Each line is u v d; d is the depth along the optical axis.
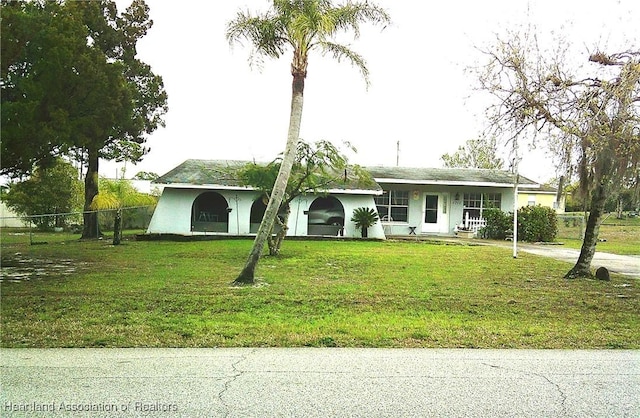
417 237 27.00
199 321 8.15
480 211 29.39
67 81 13.02
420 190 29.14
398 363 6.21
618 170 11.09
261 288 11.34
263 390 5.25
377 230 25.56
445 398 5.15
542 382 5.66
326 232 25.59
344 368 5.98
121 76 16.47
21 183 29.45
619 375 5.92
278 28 12.56
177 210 24.73
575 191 13.34
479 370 6.01
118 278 12.41
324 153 16.88
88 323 7.90
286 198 17.73
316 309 9.31
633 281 13.46
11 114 11.55
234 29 12.78
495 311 9.52
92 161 25.30
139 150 25.91
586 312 9.59
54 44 12.48
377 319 8.58
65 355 6.30
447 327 8.08
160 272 13.46
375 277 13.20
